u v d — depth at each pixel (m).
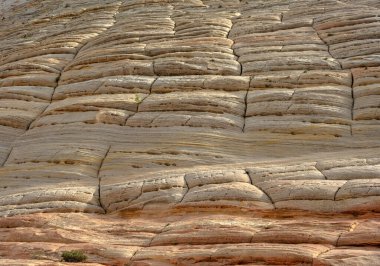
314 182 16.41
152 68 25.36
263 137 20.98
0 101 26.23
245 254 13.36
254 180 17.66
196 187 17.78
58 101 25.34
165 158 20.70
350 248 13.22
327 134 20.53
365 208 15.05
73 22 37.06
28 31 39.06
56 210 18.30
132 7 38.03
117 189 18.55
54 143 22.34
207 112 22.16
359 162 17.67
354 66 23.50
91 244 15.41
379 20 26.73
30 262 14.45
